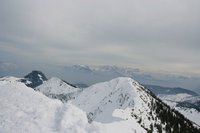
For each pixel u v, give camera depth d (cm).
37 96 4069
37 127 2953
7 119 3047
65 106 3581
